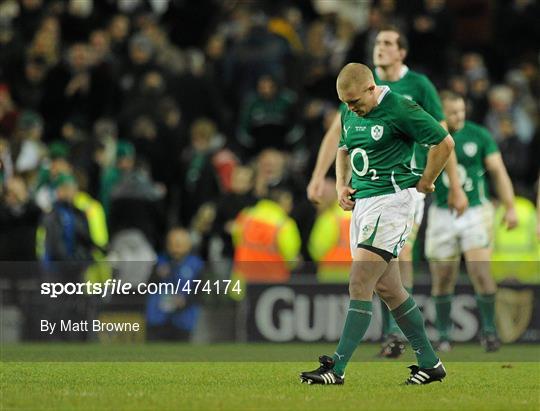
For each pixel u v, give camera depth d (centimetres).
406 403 2725
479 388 3112
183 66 7369
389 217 3020
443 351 4578
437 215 4534
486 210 4550
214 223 5966
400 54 4028
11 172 5941
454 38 7650
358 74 2973
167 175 6694
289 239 5491
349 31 7594
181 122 6994
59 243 5516
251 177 6031
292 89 7206
